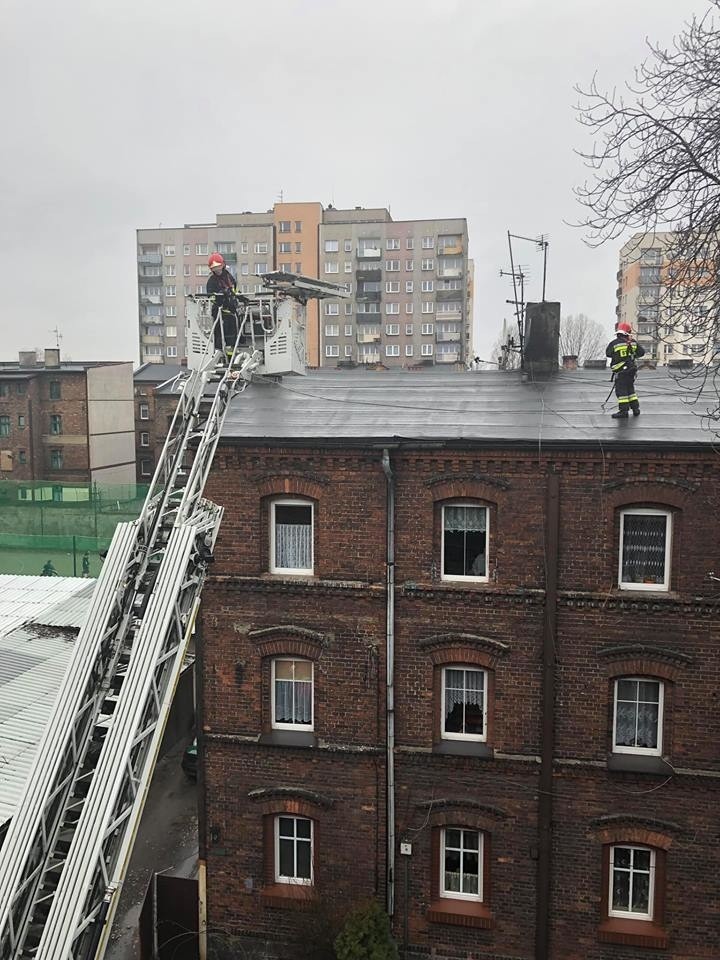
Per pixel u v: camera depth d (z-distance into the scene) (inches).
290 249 3420.3
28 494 1716.3
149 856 684.1
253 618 546.9
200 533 379.2
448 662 523.2
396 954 509.0
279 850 559.2
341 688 536.1
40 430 2245.3
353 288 3363.7
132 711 304.5
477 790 522.0
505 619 513.3
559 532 502.9
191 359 597.3
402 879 534.6
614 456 487.2
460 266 3292.3
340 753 535.2
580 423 531.5
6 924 272.8
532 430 516.1
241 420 571.5
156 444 2504.9
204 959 563.8
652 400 594.6
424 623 524.4
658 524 503.2
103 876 287.7
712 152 396.2
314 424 554.9
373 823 534.0
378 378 716.0
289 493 537.6
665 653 490.9
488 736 526.9
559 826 511.5
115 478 2374.5
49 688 610.5
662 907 503.8
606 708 503.8
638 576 508.1
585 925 511.5
